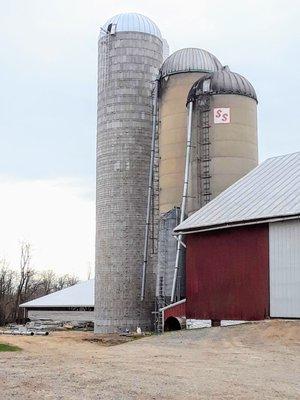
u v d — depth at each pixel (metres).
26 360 19.88
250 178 39.47
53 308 70.00
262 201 34.81
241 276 33.84
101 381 15.16
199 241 36.78
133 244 51.03
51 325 62.84
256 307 32.75
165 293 45.53
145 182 52.19
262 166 40.66
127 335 44.47
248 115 46.31
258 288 32.81
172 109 50.56
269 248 32.53
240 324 31.88
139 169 52.09
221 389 14.44
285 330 28.22
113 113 52.97
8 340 35.00
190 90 47.72
